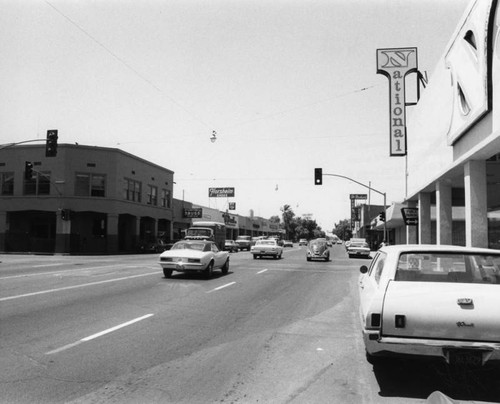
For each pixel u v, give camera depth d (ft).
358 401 15.39
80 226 133.59
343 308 35.27
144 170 151.94
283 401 15.29
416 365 19.51
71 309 31.40
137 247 143.23
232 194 253.03
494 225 87.25
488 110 37.24
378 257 22.57
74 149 128.77
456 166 47.80
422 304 16.38
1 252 129.49
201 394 15.80
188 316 30.17
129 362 19.34
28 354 20.22
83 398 15.19
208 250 56.39
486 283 17.88
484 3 37.58
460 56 44.86
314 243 101.86
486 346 15.56
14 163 131.03
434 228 110.93
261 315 31.35
